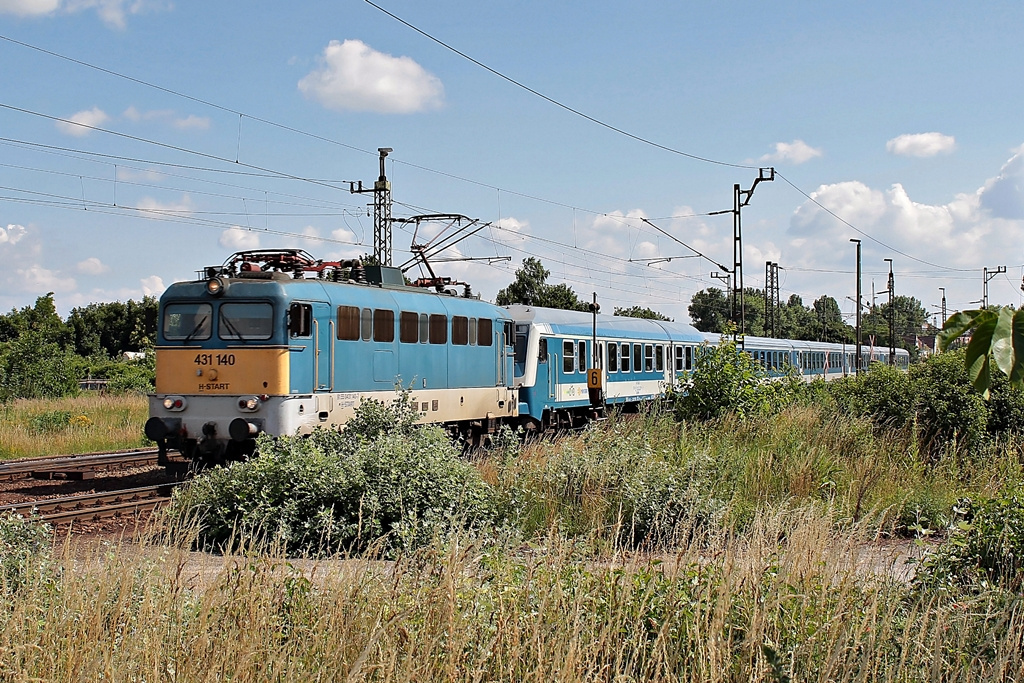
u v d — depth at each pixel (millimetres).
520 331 24859
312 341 15656
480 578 6512
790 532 7309
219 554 9820
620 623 5895
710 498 11117
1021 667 5750
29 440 21766
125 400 31844
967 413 17422
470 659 5586
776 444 15031
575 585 6383
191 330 15609
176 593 5785
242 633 5387
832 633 5660
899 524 11898
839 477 13500
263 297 15273
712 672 5266
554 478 11875
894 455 15602
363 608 5754
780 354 42562
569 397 26531
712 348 20984
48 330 36781
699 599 6109
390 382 17656
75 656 5242
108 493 14188
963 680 5727
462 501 10852
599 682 5453
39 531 8164
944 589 6582
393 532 9867
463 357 20266
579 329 27219
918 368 19406
